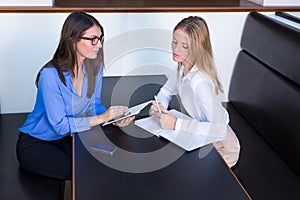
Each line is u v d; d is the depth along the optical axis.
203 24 1.35
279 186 1.43
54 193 1.32
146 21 2.07
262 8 2.14
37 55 2.03
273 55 1.75
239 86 2.08
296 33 1.62
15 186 1.35
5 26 1.92
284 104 1.62
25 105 2.15
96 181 1.00
